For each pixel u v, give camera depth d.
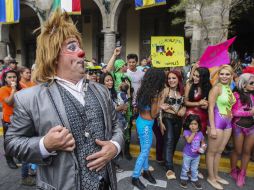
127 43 15.27
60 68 1.50
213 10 8.47
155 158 4.80
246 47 16.62
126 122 4.39
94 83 1.69
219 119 3.54
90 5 15.68
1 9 12.75
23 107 1.38
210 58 4.43
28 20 18.94
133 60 5.29
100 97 1.59
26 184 3.72
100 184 1.49
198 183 3.68
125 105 4.20
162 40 5.22
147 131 3.56
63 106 1.40
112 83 4.27
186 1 7.42
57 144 1.26
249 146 3.67
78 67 1.48
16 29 19.61
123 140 1.63
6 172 4.17
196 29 9.13
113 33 12.87
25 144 1.32
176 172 4.24
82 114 1.43
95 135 1.47
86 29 16.58
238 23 15.92
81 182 1.39
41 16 13.67
